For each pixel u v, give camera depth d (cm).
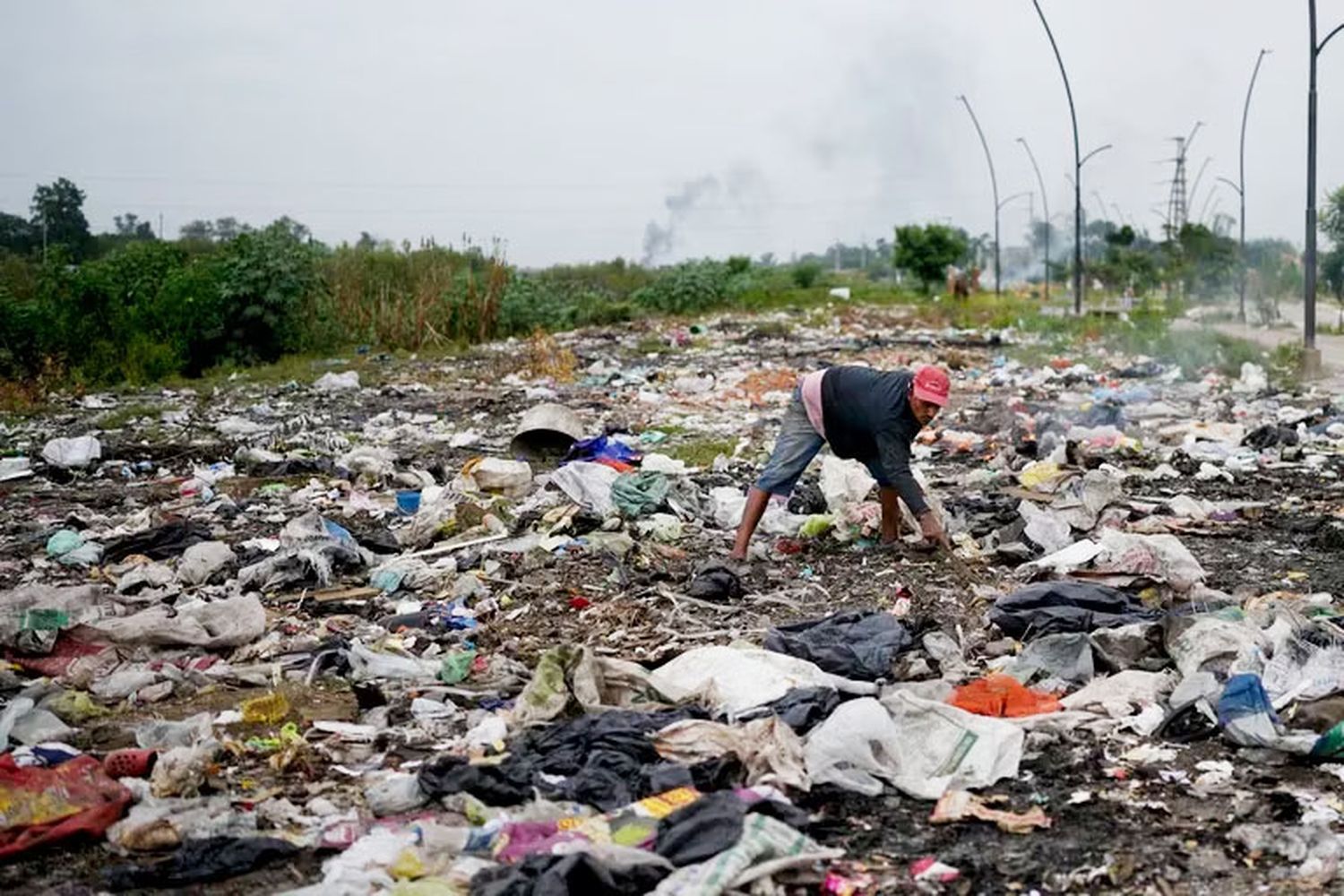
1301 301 4744
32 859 457
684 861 424
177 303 2500
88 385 2239
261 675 660
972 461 1274
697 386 1962
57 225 5403
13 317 2295
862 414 833
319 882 440
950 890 426
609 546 897
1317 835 447
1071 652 638
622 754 513
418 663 664
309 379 2247
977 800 490
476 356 2619
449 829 453
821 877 428
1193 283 5144
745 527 862
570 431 1304
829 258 13162
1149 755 533
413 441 1512
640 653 682
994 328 3228
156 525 1045
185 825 468
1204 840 459
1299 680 577
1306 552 885
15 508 1138
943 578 820
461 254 3400
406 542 962
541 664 585
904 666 642
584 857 403
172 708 622
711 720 560
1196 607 713
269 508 1114
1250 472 1183
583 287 4266
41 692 627
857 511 925
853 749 511
